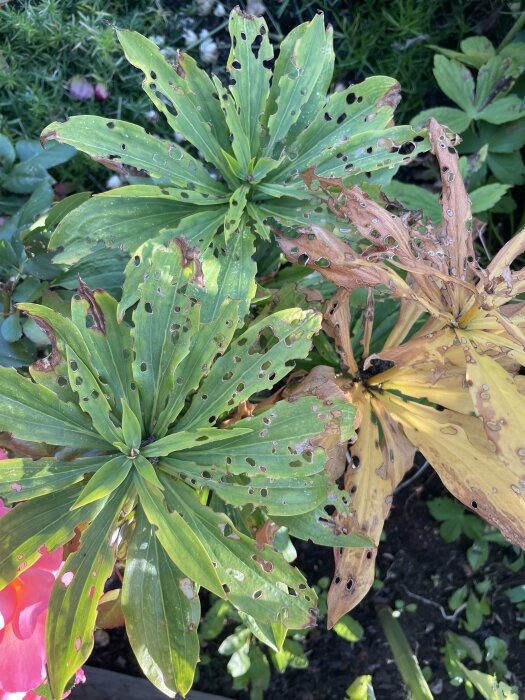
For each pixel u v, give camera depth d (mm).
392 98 362
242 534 298
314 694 563
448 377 365
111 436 296
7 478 281
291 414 302
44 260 389
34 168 492
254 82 358
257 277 420
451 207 327
